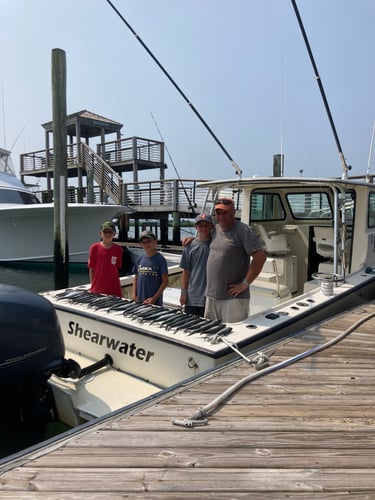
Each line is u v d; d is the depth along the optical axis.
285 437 1.92
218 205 3.05
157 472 1.64
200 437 1.90
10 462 1.68
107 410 2.61
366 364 2.77
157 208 15.34
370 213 4.65
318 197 5.06
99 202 18.16
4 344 2.41
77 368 2.80
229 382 2.44
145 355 2.91
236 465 1.70
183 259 3.70
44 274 11.67
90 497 1.49
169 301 4.67
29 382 2.59
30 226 11.96
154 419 2.05
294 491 1.55
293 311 3.34
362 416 2.12
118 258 4.09
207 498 1.50
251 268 3.04
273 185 4.77
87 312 3.23
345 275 4.25
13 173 13.98
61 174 8.39
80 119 21.41
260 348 2.89
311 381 2.51
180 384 2.41
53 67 7.98
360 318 3.66
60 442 1.84
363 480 1.62
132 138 20.03
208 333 2.81
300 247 5.21
